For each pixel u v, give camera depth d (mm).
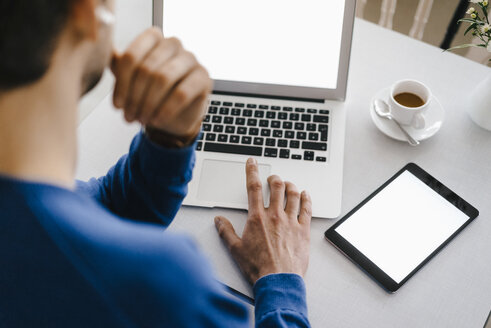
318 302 675
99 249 253
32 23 224
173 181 515
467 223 720
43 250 253
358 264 693
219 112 850
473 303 665
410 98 815
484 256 700
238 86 858
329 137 816
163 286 257
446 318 656
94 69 290
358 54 936
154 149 477
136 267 255
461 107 850
